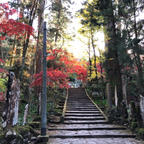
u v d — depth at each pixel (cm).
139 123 514
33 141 432
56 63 945
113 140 460
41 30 756
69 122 688
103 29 804
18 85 300
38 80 646
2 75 714
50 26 1009
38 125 573
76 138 485
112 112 728
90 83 1520
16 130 270
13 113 282
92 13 741
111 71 745
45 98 459
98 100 1183
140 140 456
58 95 1176
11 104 280
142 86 584
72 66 1226
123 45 603
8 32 471
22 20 639
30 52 912
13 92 285
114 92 839
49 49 901
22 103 804
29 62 908
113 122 687
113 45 693
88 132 541
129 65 624
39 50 857
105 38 782
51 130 573
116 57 712
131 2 603
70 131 558
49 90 1086
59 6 766
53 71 750
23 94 843
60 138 484
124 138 485
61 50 913
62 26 1046
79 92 1411
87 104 1046
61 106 956
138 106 534
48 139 448
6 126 268
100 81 1243
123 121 648
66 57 1010
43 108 452
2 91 576
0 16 474
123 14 643
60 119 693
